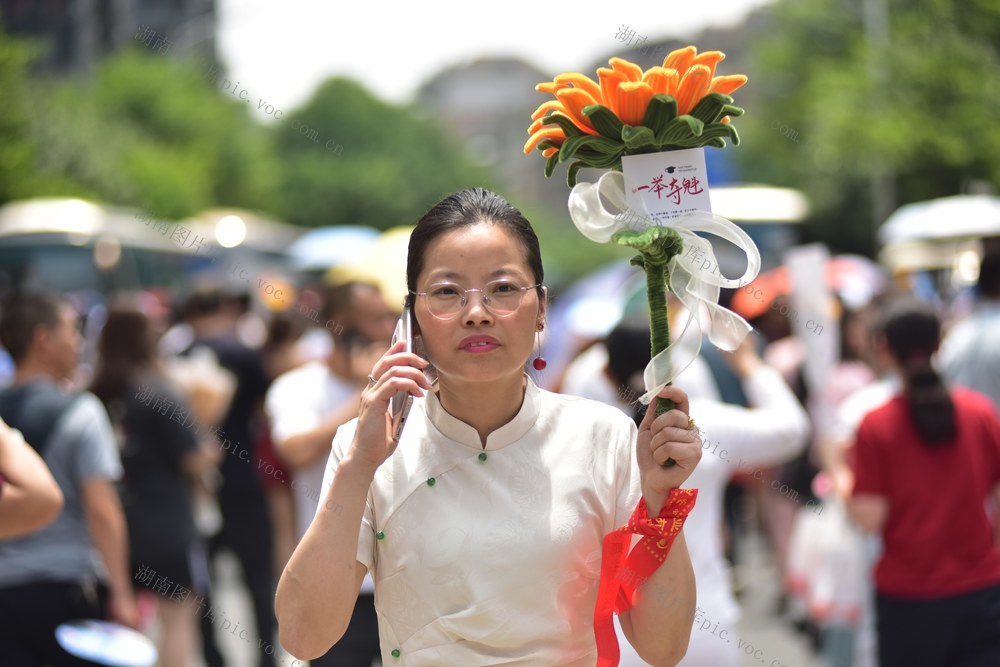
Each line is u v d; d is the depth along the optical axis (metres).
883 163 48.81
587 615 5.32
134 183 62.59
